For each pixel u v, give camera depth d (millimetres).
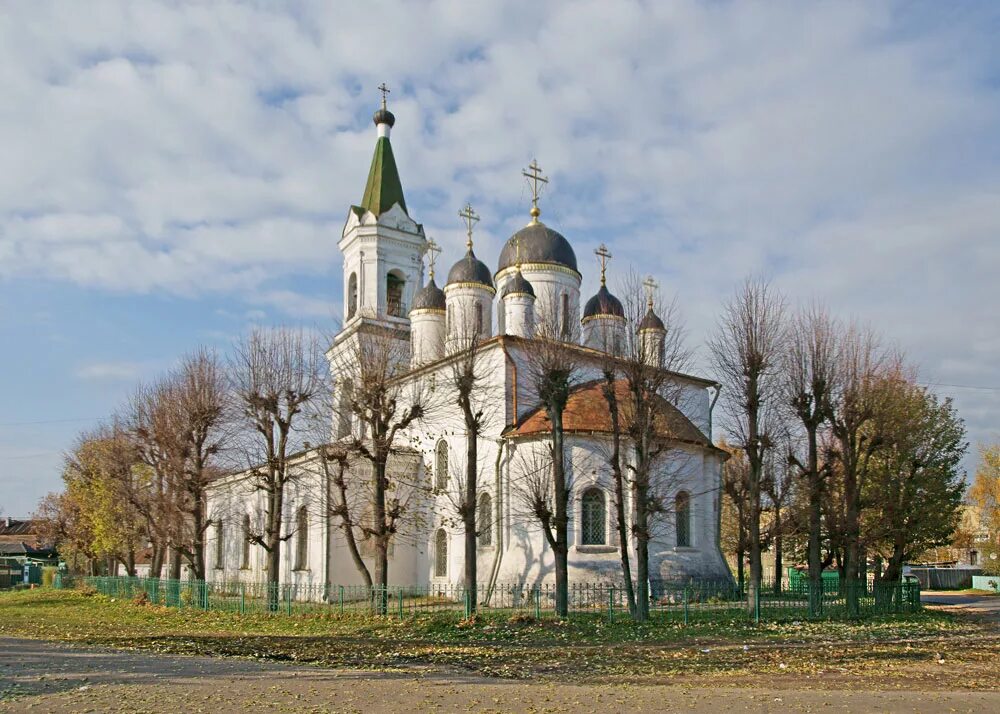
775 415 32281
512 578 35688
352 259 53312
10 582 73312
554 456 31250
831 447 35844
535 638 25594
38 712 14102
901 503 36625
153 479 50594
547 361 31969
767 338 31688
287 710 14172
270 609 35500
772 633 26531
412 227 53812
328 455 36219
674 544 36750
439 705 14664
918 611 36125
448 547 40188
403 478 42250
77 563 76750
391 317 51969
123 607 42250
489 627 27766
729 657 21422
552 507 34375
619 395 36281
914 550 39219
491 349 39188
